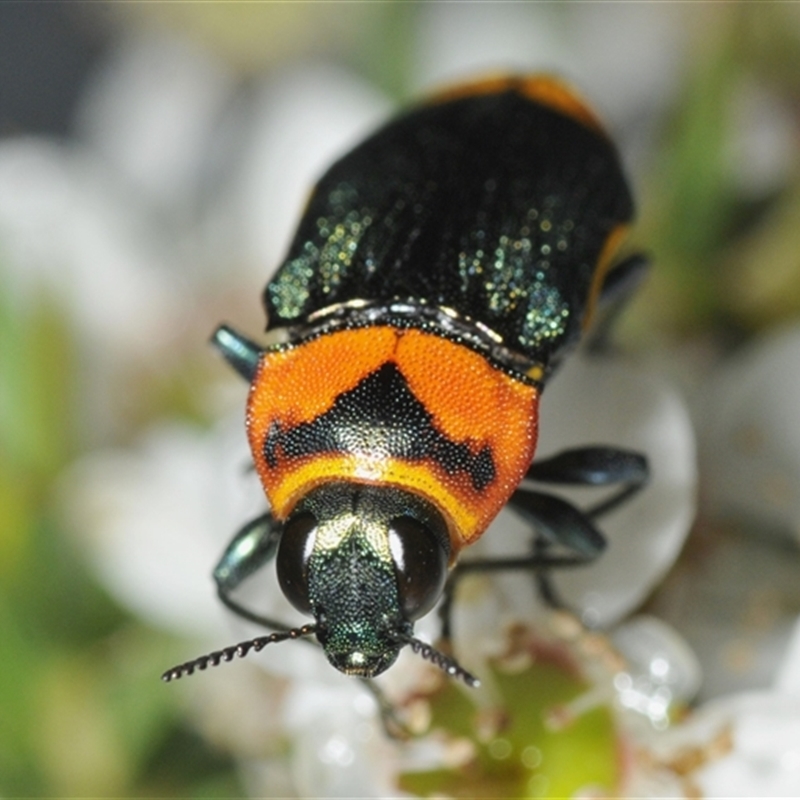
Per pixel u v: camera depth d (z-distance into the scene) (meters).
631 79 0.08
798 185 0.07
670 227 0.07
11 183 0.08
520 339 0.06
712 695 0.07
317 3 0.08
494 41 0.08
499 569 0.06
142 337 0.07
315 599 0.06
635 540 0.06
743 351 0.07
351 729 0.06
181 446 0.07
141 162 0.08
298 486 0.06
